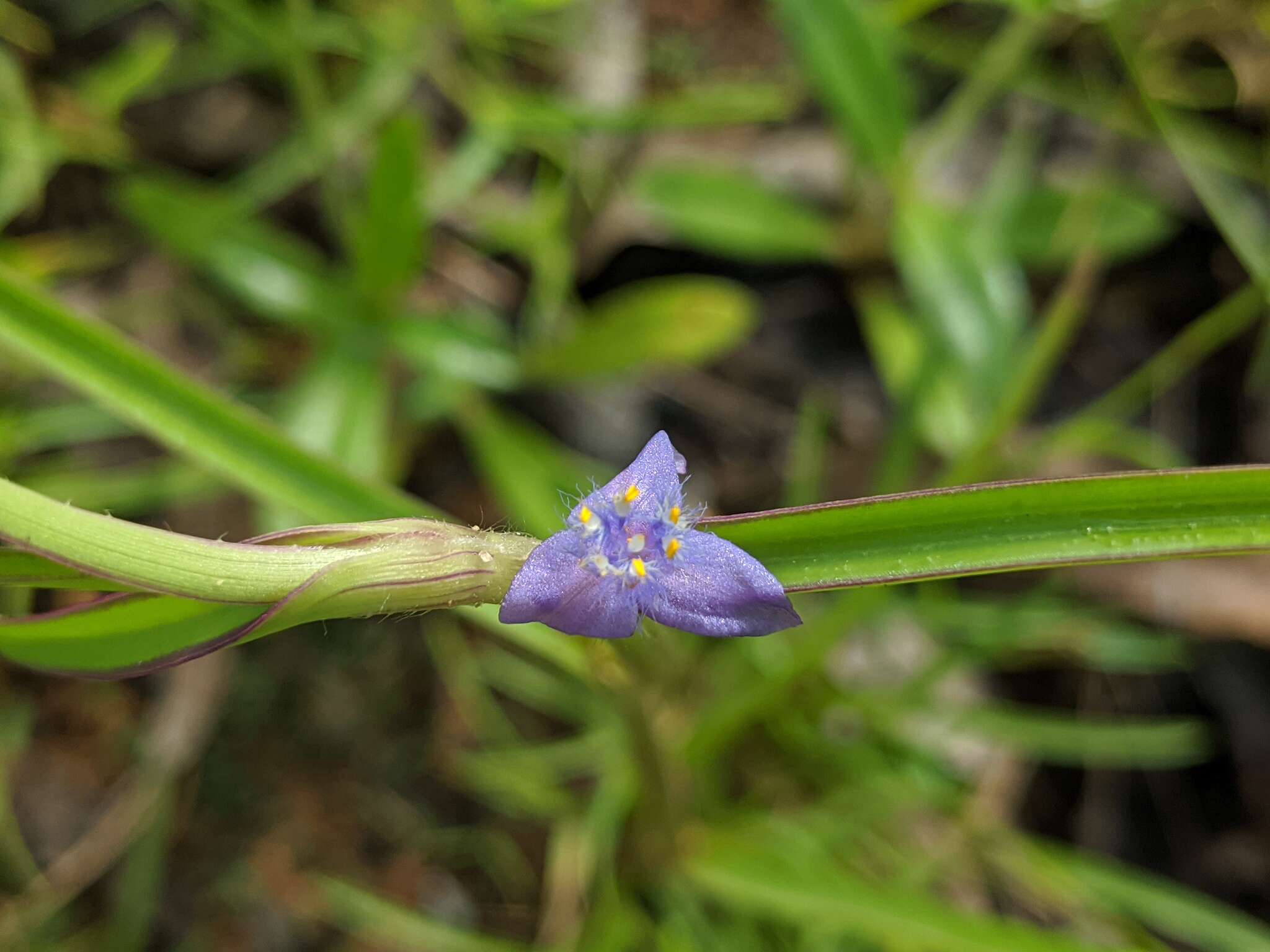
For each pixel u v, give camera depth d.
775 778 0.09
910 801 0.08
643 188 0.09
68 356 0.06
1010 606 0.09
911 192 0.08
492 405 0.10
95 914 0.08
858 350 0.10
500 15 0.09
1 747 0.08
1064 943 0.06
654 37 0.10
